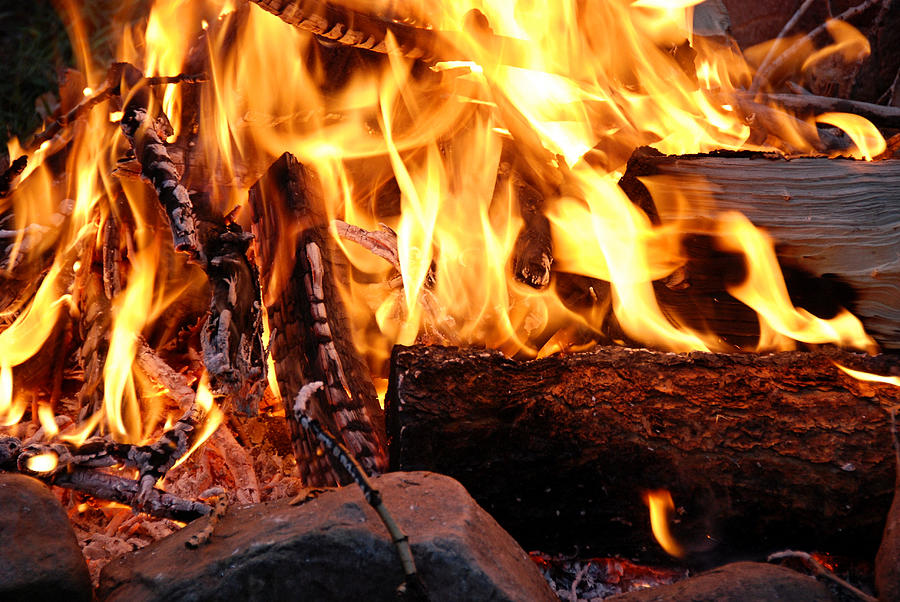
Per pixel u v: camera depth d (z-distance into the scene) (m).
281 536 1.27
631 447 1.54
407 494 1.37
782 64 3.55
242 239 1.86
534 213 2.18
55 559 1.28
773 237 1.88
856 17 3.41
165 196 1.86
